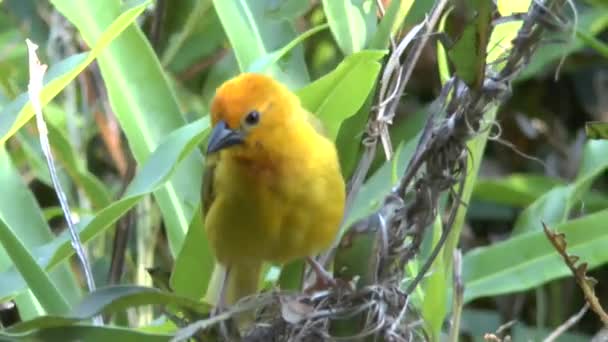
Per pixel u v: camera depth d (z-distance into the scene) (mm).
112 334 3342
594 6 3693
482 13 3305
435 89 3768
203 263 3453
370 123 3418
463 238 3742
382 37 3430
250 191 3414
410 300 3396
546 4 3324
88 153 3744
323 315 3350
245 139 3408
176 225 3479
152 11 3643
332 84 3426
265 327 3361
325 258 3434
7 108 3426
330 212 3416
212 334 3357
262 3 3494
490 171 3783
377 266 3352
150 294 3336
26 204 3463
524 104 3797
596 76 3797
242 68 3480
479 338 3631
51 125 3549
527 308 3684
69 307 3389
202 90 3711
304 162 3410
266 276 3506
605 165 3523
